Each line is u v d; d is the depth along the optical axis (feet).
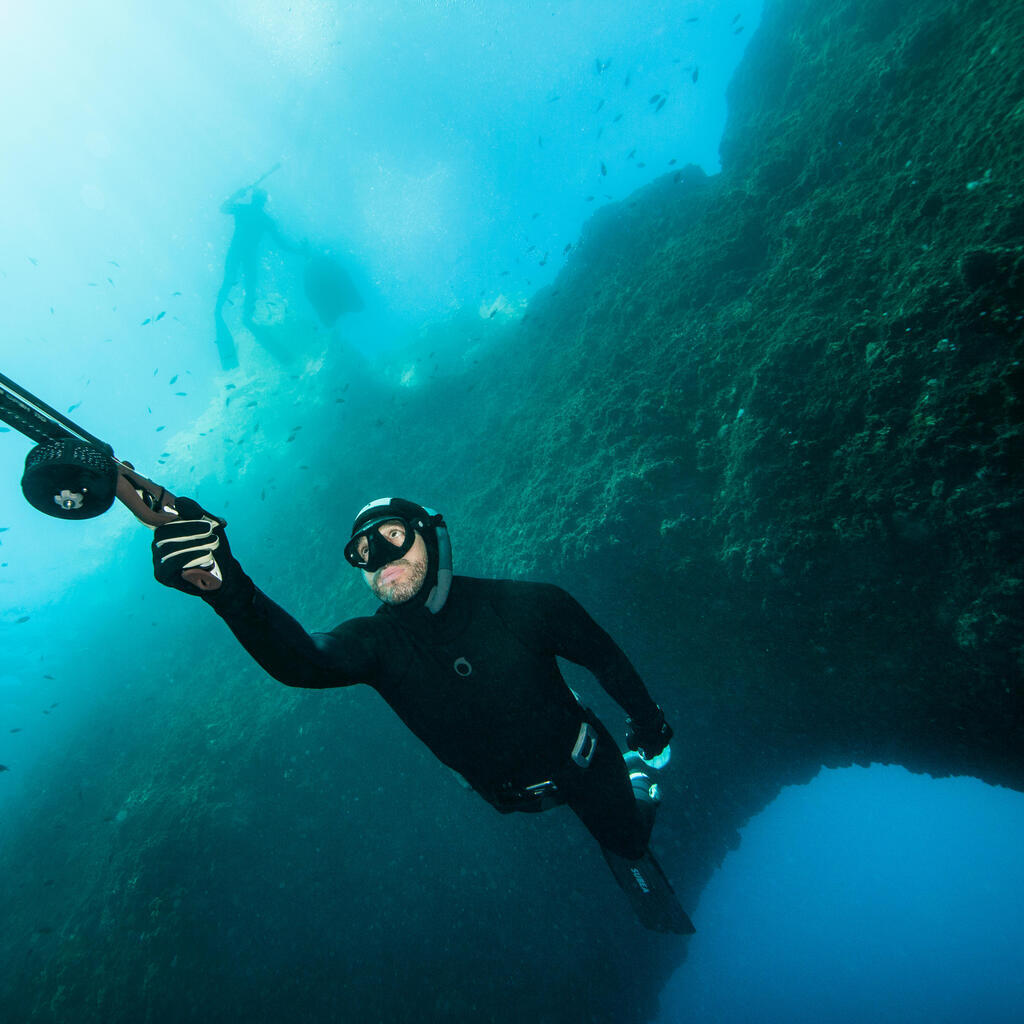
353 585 31.68
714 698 20.35
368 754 24.30
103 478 2.42
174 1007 20.43
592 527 19.65
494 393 35.24
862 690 16.58
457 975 22.34
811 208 19.95
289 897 22.57
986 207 13.42
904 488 13.71
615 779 4.89
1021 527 12.14
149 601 45.42
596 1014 22.45
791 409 16.11
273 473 43.21
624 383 22.90
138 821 24.66
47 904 26.81
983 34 16.66
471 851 23.63
